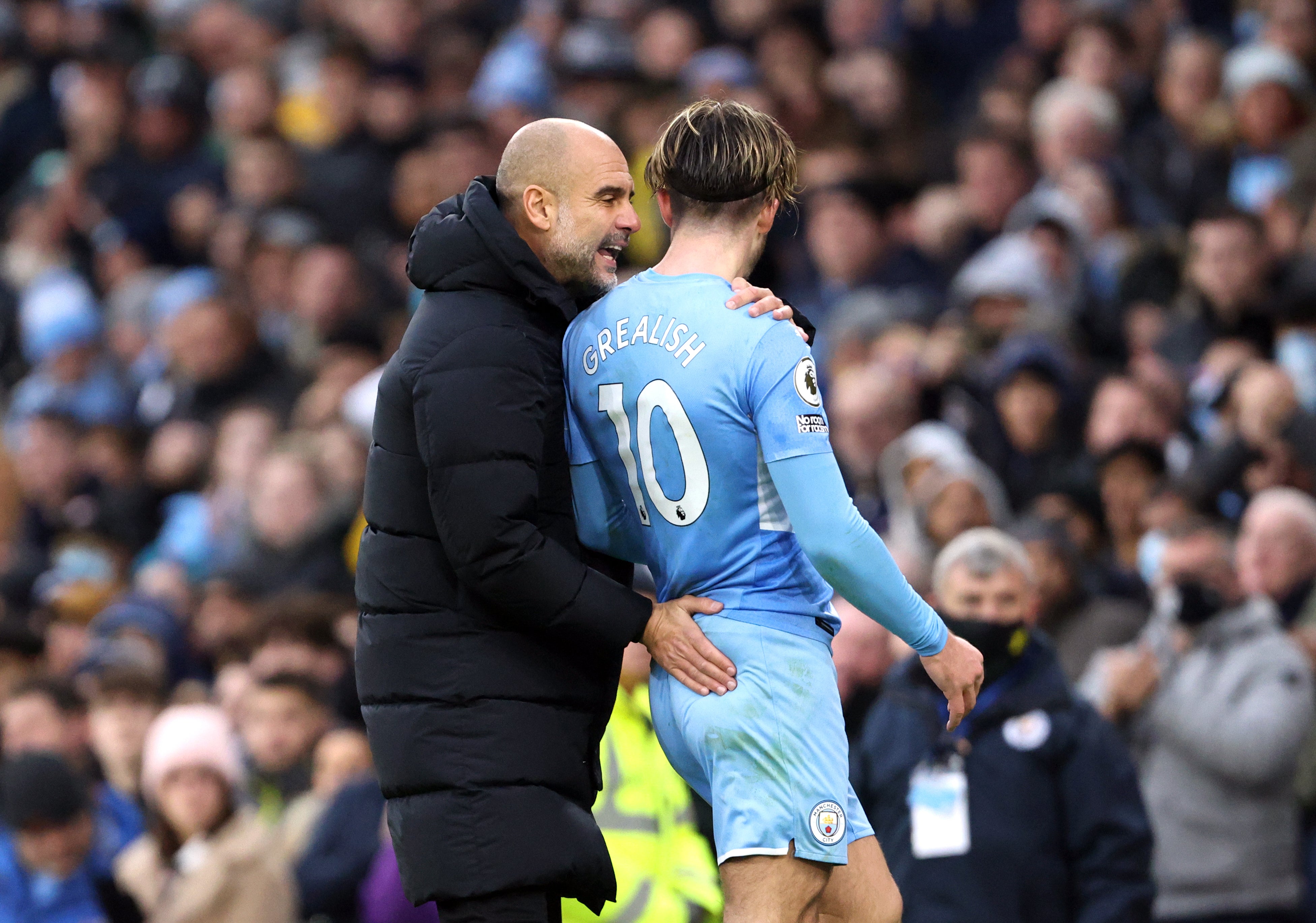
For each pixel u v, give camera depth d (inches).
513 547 474.9
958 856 705.0
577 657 496.1
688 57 1765.5
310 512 1241.4
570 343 501.4
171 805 909.8
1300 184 1328.7
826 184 1460.4
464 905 487.8
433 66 1878.7
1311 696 831.1
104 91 1914.4
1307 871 836.0
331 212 1750.7
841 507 467.8
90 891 909.8
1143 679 855.7
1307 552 915.4
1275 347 1181.7
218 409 1502.2
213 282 1712.6
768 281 1191.6
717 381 475.2
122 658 1137.4
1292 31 1505.9
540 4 1887.3
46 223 1902.1
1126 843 705.0
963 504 933.8
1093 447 1101.1
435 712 488.1
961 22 1753.2
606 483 502.0
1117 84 1546.5
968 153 1464.1
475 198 497.0
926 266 1450.5
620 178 506.3
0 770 919.0
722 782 481.1
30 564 1393.9
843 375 1202.0
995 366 1143.6
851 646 823.1
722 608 482.3
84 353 1713.8
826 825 479.5
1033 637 728.3
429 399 481.1
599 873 494.9
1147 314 1267.2
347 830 896.3
